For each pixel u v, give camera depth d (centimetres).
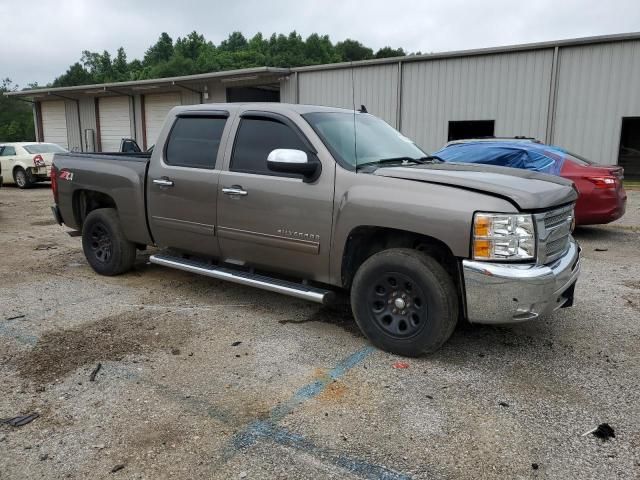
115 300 537
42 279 617
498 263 357
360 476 265
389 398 342
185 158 520
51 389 352
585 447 289
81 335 443
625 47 1538
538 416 321
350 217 404
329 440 295
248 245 473
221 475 265
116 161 585
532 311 358
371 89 1997
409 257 385
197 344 427
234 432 303
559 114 1664
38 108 3256
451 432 304
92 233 625
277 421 314
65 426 309
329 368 384
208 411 325
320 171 424
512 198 357
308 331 456
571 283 404
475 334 450
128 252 606
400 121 1950
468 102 1809
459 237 362
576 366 389
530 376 373
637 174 1738
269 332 453
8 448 287
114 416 320
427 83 1877
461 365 390
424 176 392
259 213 457
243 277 480
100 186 594
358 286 414
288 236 443
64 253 763
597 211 830
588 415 321
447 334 383
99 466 272
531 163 876
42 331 452
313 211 425
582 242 851
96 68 10056
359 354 409
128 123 2870
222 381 364
